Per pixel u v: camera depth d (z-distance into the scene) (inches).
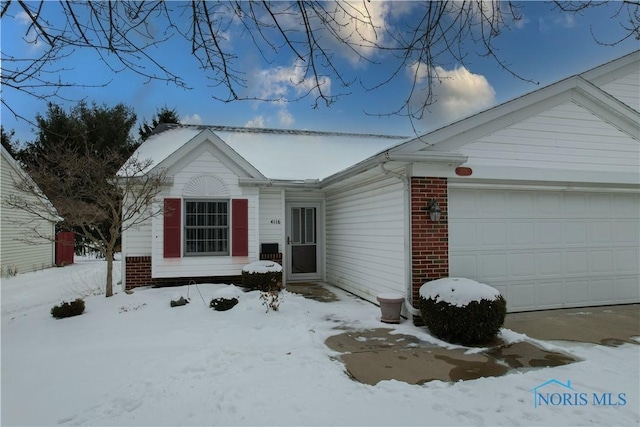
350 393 157.9
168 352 215.6
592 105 307.4
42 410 153.9
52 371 193.8
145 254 396.2
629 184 316.2
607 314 291.3
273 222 430.9
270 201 431.8
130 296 340.5
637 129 316.8
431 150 271.6
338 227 437.7
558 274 308.8
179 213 380.8
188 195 384.8
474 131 281.9
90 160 352.8
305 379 171.8
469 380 172.9
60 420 145.8
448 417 138.5
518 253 299.6
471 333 221.5
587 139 305.1
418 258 266.7
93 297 356.2
